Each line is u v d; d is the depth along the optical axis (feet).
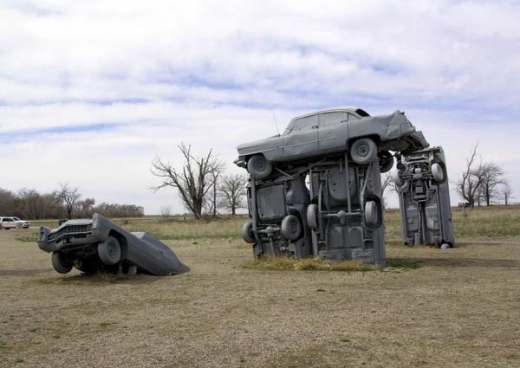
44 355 17.85
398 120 41.09
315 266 40.93
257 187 47.14
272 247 46.50
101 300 28.53
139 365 16.52
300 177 45.68
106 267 38.88
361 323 21.63
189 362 16.75
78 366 16.55
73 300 28.63
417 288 30.48
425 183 67.41
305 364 16.39
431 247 65.05
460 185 261.44
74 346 18.94
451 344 18.33
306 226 45.27
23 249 81.25
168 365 16.48
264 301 27.17
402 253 56.39
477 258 48.42
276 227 46.03
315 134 43.21
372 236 42.09
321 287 31.60
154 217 366.84
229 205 323.16
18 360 17.25
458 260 46.60
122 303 27.58
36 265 50.70
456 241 74.28
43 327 22.04
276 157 44.68
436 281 33.30
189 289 31.96
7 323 22.84
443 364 16.16
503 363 16.17
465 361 16.42
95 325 22.36
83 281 36.11
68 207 370.12
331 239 43.47
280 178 45.91
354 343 18.60
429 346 18.11
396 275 36.73
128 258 37.55
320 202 43.73
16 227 247.91
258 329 20.90
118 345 18.94
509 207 246.06
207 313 24.45
